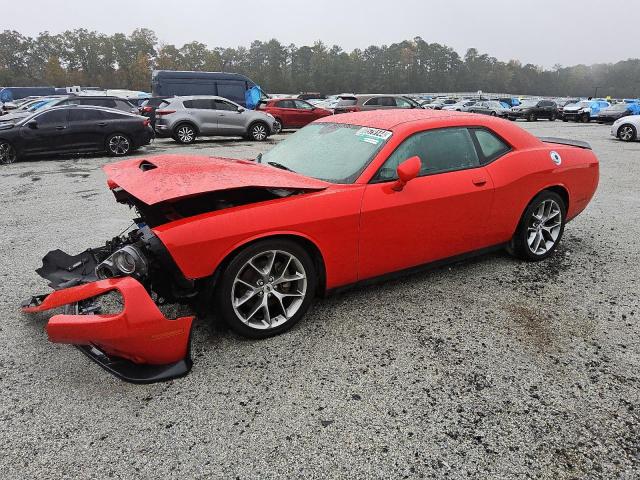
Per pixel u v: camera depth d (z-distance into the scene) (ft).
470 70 460.55
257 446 6.90
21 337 9.86
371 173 10.26
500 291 12.07
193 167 10.00
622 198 23.06
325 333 10.01
